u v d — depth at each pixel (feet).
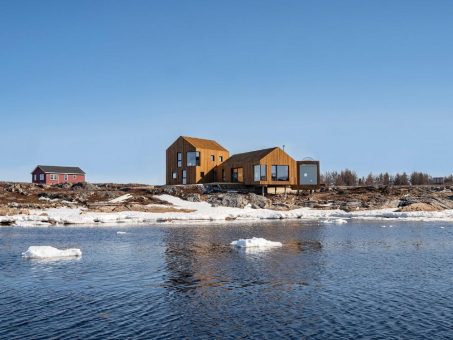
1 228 157.07
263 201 221.66
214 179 264.11
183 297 64.95
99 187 248.52
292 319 55.16
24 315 56.95
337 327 52.31
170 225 168.25
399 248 110.01
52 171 327.67
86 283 73.41
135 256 98.22
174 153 266.98
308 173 248.32
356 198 240.94
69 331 51.21
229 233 141.18
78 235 135.95
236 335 49.90
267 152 238.07
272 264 88.99
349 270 83.35
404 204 229.04
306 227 160.25
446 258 95.96
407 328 51.93
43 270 83.35
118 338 49.11
